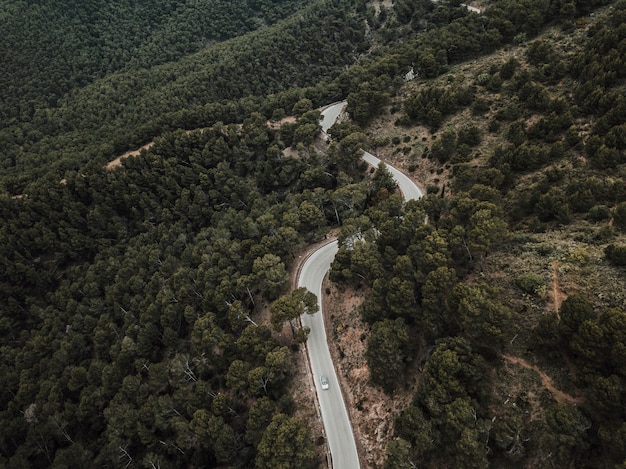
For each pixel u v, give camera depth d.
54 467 62.62
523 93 91.12
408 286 57.41
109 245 115.38
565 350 45.78
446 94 103.00
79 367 80.12
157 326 83.62
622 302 46.34
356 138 104.31
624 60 77.62
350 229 76.50
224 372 72.94
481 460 41.62
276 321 66.81
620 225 57.09
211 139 127.62
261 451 51.81
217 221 110.44
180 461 64.88
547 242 59.56
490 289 51.41
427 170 97.56
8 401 85.12
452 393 47.25
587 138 72.88
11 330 101.94
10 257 109.75
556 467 40.91
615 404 37.88
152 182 122.62
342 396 62.66
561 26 106.50
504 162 78.38
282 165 119.00
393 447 47.25
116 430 66.44
